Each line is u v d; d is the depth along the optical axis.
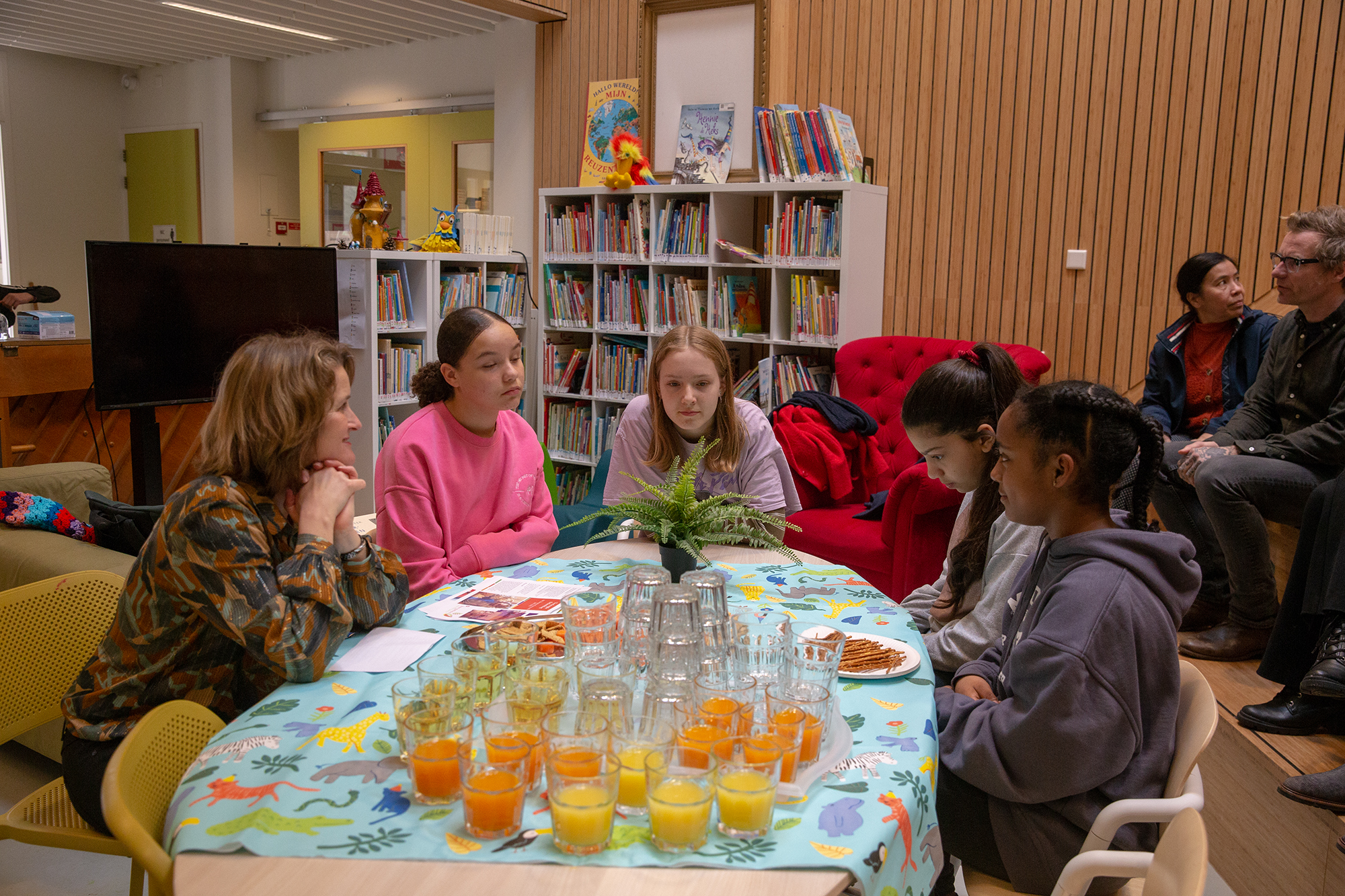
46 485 3.16
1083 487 1.44
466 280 5.27
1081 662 1.32
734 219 4.63
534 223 5.66
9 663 1.71
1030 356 3.67
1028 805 1.40
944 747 1.46
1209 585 2.95
